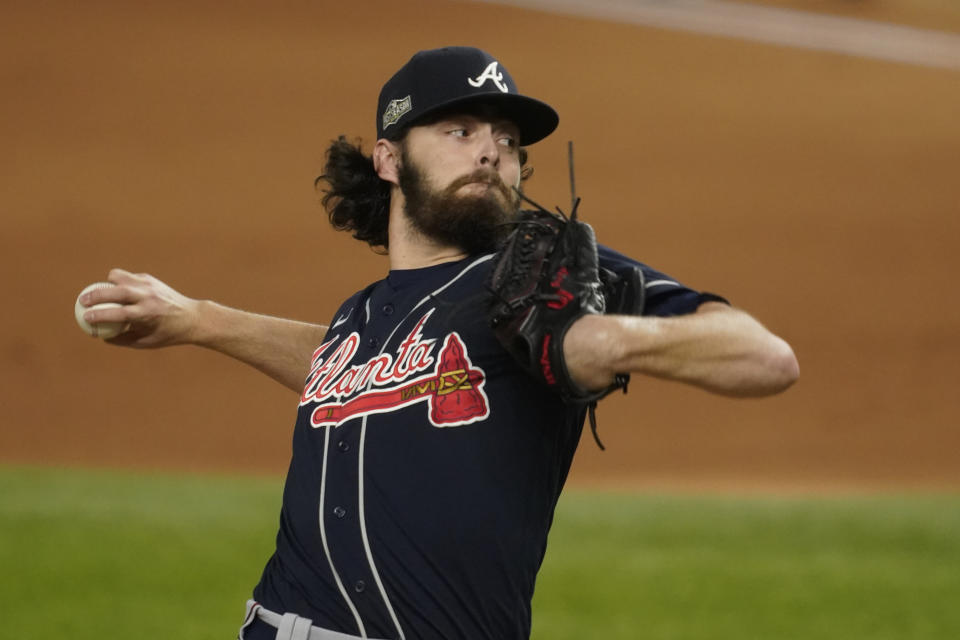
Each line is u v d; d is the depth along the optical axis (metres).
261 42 109.50
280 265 79.31
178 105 98.12
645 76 111.12
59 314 73.81
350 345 11.37
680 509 44.81
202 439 63.16
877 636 28.38
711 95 108.25
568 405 10.65
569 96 105.88
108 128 94.12
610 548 37.84
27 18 107.69
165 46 106.25
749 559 36.62
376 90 103.81
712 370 9.05
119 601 30.30
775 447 63.69
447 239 11.36
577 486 56.00
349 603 10.20
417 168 11.20
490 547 9.94
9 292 75.38
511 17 122.06
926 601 31.84
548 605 31.06
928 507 46.25
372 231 13.73
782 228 86.12
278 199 86.50
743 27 127.88
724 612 30.53
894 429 66.25
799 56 120.56
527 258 9.48
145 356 70.75
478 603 9.99
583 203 88.00
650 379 70.50
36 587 31.36
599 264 10.33
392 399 10.45
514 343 9.43
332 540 10.34
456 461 10.02
